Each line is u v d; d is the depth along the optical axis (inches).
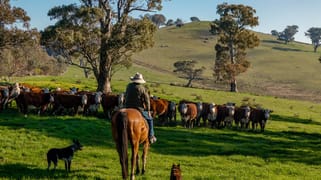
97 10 1694.1
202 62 5492.1
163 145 803.4
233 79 3021.7
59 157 513.7
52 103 1101.7
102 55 1800.0
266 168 653.9
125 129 435.8
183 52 6166.3
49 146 687.7
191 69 3914.9
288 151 830.5
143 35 1755.7
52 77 2669.8
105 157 637.9
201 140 903.7
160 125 1117.1
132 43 1755.7
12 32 1915.6
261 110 1205.1
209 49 6446.9
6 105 1122.0
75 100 1107.9
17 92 1071.6
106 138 819.4
